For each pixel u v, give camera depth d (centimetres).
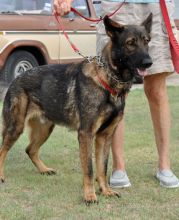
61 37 1166
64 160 642
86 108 484
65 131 797
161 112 551
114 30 483
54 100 528
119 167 543
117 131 543
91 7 1229
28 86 550
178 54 525
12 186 535
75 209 467
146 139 741
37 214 453
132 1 529
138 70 478
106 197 502
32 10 1127
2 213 455
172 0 559
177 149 691
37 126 586
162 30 535
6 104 564
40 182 550
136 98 1102
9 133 561
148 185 544
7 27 1067
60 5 530
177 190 528
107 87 480
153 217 451
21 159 644
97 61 487
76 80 502
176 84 1399
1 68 1062
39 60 1158
